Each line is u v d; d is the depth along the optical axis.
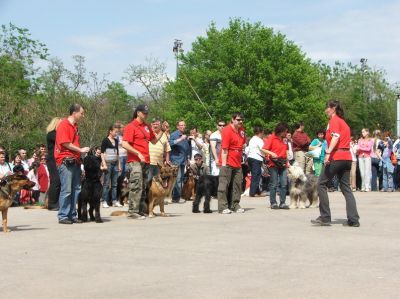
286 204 15.52
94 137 38.91
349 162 10.48
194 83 58.16
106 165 15.36
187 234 9.55
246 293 5.60
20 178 10.05
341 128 10.44
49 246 8.45
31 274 6.56
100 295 5.60
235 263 7.11
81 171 12.03
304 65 57.69
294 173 14.33
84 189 11.37
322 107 59.03
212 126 55.22
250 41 59.06
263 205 15.41
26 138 36.06
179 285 5.97
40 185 16.81
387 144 21.00
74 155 11.29
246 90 54.19
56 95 41.19
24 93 47.62
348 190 10.59
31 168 17.67
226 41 57.53
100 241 8.88
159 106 61.81
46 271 6.72
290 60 57.50
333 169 10.46
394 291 5.64
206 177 13.32
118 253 7.84
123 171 16.28
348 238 9.08
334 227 10.44
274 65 57.12
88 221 11.59
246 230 10.03
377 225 10.73
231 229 10.16
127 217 12.24
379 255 7.60
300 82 57.28
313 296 5.47
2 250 8.12
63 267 6.94
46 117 37.94
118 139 15.90
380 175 21.66
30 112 37.03
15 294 5.66
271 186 14.34
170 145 16.72
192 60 60.72
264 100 55.62
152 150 14.72
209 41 59.25
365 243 8.58
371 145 20.83
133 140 12.08
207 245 8.43
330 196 18.38
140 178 12.04
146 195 12.33
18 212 14.01
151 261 7.27
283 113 55.47
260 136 18.38
